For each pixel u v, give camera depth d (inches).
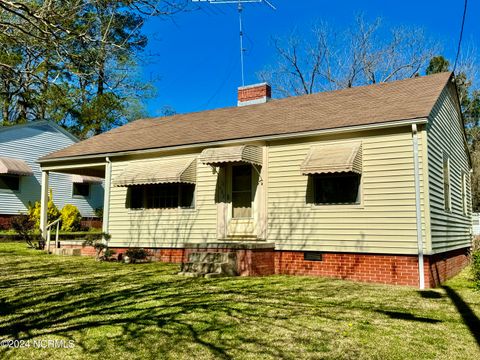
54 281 417.1
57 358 216.1
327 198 467.5
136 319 279.7
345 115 487.5
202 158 503.8
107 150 633.6
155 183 553.3
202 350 225.1
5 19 297.3
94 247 605.3
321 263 465.4
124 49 304.7
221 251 486.3
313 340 240.2
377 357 215.3
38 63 327.9
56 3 273.4
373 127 432.1
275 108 626.8
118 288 381.1
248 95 729.0
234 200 532.7
